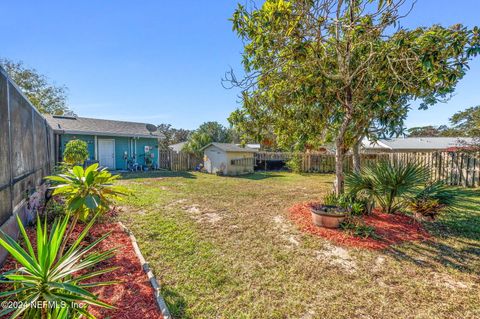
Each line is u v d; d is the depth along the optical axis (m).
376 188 5.18
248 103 5.41
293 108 5.42
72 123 14.35
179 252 3.54
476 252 3.71
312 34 4.28
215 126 29.98
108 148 15.22
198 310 2.34
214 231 4.43
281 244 3.91
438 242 4.07
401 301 2.55
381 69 4.07
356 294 2.66
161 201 6.65
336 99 4.73
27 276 1.46
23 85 19.25
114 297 2.41
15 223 3.41
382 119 4.39
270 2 3.80
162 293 2.57
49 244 1.59
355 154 8.06
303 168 15.62
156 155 17.48
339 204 5.21
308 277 2.98
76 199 2.37
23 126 3.99
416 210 5.16
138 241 3.87
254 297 2.57
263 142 6.29
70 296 1.48
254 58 4.91
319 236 4.22
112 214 4.95
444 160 9.97
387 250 3.74
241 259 3.39
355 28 3.90
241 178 12.39
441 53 3.25
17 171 3.58
